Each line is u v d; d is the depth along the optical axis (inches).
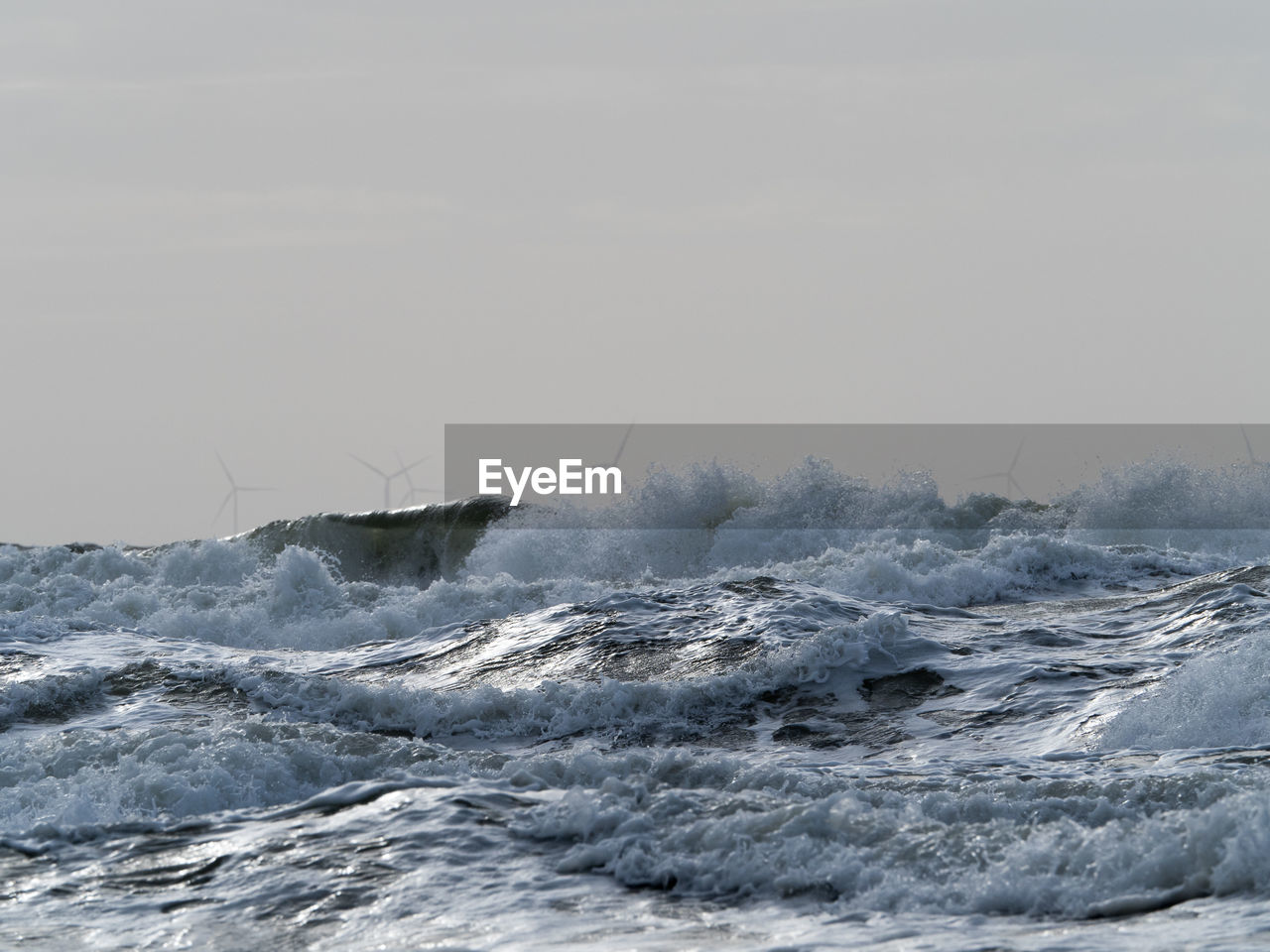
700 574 3693.4
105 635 2283.5
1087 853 791.7
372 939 734.5
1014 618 2143.2
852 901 765.3
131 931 767.1
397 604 2851.9
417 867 847.1
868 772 1275.8
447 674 1991.9
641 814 920.9
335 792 1022.4
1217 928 661.9
